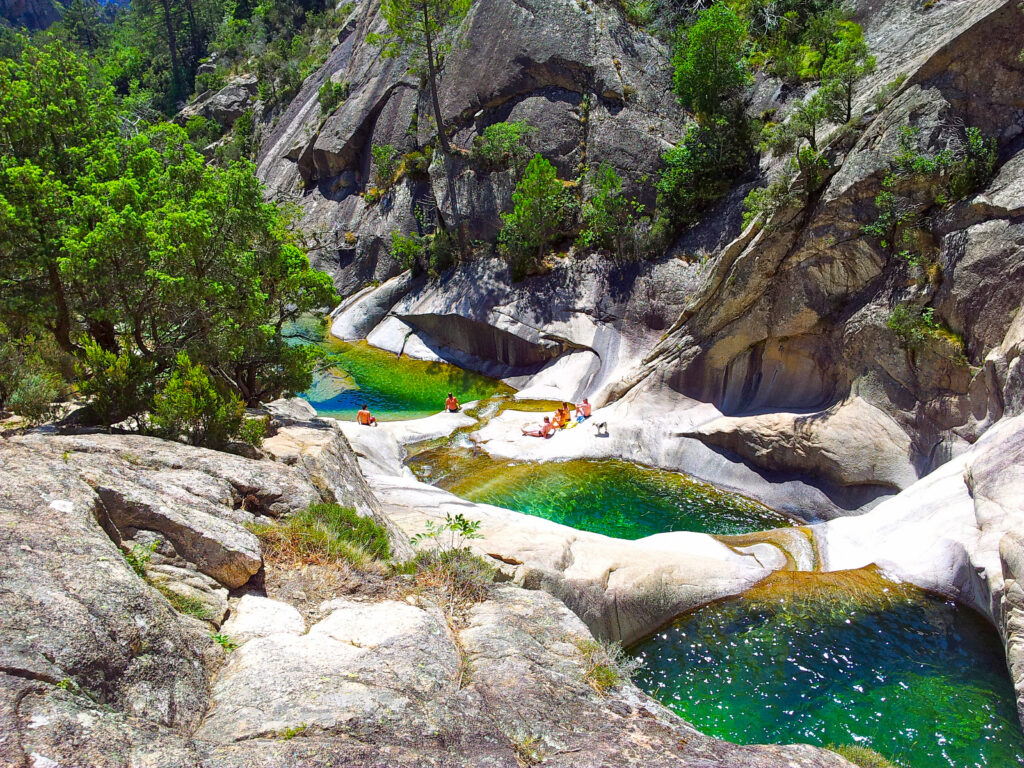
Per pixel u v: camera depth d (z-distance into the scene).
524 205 29.45
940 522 13.56
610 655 7.60
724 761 5.43
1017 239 15.53
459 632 7.05
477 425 25.58
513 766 4.82
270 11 75.88
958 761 9.01
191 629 5.65
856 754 8.47
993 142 16.88
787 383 20.98
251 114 62.62
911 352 17.27
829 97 20.27
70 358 16.34
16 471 6.29
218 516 7.98
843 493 18.05
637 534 17.59
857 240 18.64
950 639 11.41
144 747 3.92
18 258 14.62
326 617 6.80
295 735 4.57
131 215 14.08
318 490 10.98
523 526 14.62
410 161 39.25
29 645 4.12
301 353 19.05
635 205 30.02
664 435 21.88
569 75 34.03
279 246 18.52
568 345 28.84
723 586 13.23
